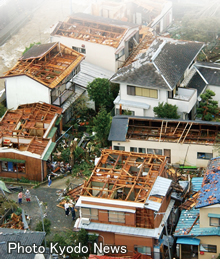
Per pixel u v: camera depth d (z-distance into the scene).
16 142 56.72
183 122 56.81
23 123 60.03
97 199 43.16
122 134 56.97
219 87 66.75
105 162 49.06
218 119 64.50
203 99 64.06
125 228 43.38
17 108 63.03
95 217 43.94
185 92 64.12
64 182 54.34
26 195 50.66
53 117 60.81
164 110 60.56
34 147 55.03
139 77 62.59
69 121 66.00
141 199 43.75
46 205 50.47
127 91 63.56
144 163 48.03
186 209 46.28
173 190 48.84
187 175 54.00
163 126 58.03
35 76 64.25
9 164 54.69
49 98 63.25
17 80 63.62
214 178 44.50
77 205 43.56
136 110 63.47
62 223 48.06
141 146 56.56
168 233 45.31
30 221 48.19
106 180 45.97
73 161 56.56
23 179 54.50
